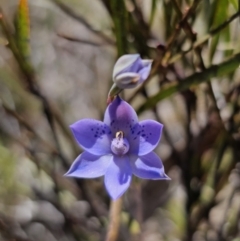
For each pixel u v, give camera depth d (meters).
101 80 0.39
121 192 0.19
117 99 0.20
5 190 0.38
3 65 0.33
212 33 0.23
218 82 0.28
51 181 0.33
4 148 0.35
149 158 0.20
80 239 0.32
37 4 0.36
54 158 0.30
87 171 0.20
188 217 0.30
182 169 0.29
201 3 0.25
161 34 0.27
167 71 0.25
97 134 0.20
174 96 0.30
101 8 0.29
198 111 0.29
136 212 0.31
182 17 0.23
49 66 0.44
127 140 0.20
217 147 0.27
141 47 0.24
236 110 0.26
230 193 0.32
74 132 0.20
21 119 0.29
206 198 0.30
